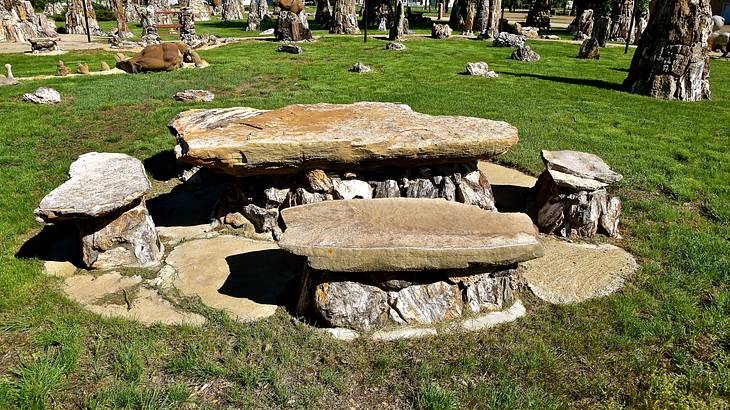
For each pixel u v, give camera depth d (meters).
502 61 16.80
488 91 11.70
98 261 4.08
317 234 3.43
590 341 3.33
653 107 10.48
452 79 13.16
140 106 9.61
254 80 12.54
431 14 45.78
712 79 14.73
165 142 7.54
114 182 4.20
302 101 10.09
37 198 5.51
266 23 31.89
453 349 3.25
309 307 3.48
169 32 28.70
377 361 3.10
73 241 4.61
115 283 3.91
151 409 2.67
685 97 11.35
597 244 4.74
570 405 2.83
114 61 15.91
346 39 22.09
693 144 7.88
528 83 12.88
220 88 11.52
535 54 17.22
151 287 3.86
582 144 7.70
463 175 5.00
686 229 4.98
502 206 5.64
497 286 3.66
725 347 3.30
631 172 6.48
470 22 25.56
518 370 3.06
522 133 8.21
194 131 4.62
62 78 12.37
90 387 2.85
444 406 2.73
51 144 7.44
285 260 4.30
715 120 9.43
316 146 4.35
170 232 4.86
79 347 3.14
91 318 3.45
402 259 3.23
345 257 3.21
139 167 4.62
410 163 4.64
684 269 4.25
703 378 2.99
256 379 2.92
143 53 13.70
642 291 3.90
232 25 32.12
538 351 3.22
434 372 3.02
